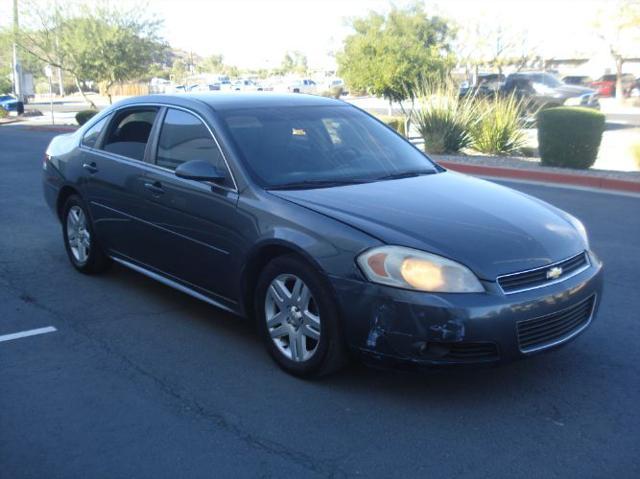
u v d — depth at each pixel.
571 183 12.36
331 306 4.12
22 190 11.70
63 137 7.16
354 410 4.10
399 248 3.95
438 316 3.79
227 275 4.85
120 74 31.22
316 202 4.45
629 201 10.55
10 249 7.68
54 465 3.55
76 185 6.39
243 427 3.92
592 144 13.33
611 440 3.79
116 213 5.90
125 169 5.75
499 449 3.70
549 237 4.30
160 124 5.62
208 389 4.37
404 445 3.73
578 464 3.56
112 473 3.48
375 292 3.92
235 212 4.71
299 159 5.05
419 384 4.42
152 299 6.04
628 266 7.05
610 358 4.83
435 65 21.56
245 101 5.55
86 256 6.58
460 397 4.27
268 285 4.54
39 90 72.88
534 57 40.31
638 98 37.59
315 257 4.15
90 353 4.92
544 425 3.95
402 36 22.70
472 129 16.39
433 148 16.34
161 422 3.97
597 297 4.46
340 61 22.64
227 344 5.07
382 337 3.92
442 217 4.31
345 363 4.28
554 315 4.05
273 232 4.41
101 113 6.54
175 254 5.31
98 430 3.88
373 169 5.22
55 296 6.11
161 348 5.01
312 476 3.46
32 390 4.36
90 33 30.34
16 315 5.65
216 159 5.00
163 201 5.30
